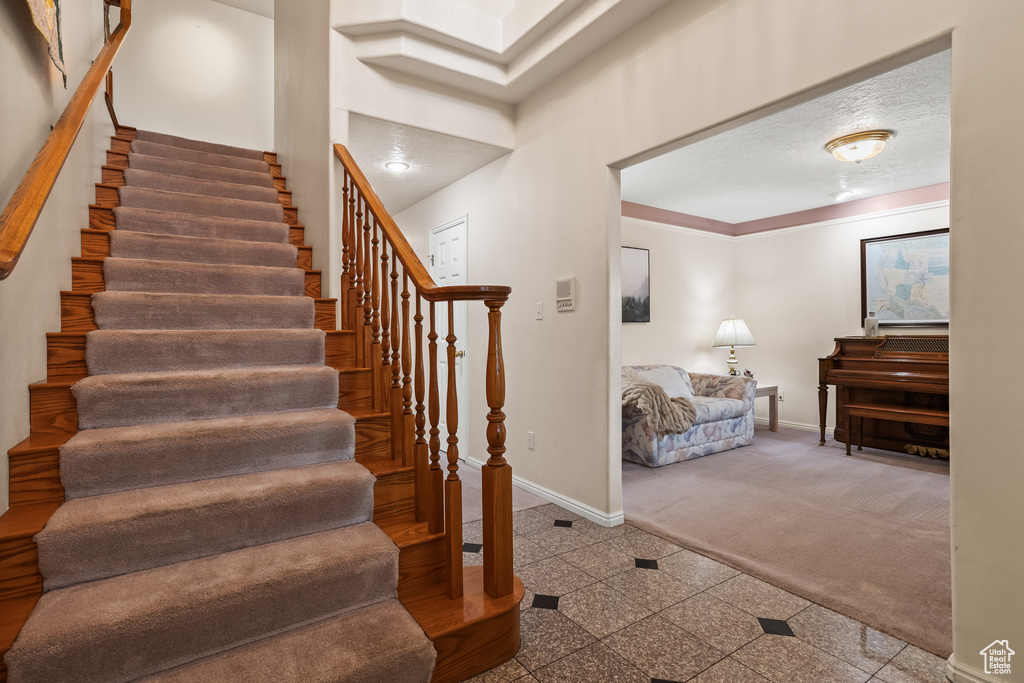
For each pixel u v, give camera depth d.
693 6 2.38
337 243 2.92
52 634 1.21
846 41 1.85
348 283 2.77
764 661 1.70
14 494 1.55
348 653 1.41
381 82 3.05
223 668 1.35
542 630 1.88
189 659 1.37
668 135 2.50
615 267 2.87
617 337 2.90
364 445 2.12
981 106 1.54
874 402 4.61
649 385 4.23
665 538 2.71
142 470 1.70
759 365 5.98
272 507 1.69
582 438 3.04
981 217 1.54
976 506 1.55
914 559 2.44
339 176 2.91
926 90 2.86
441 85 3.26
